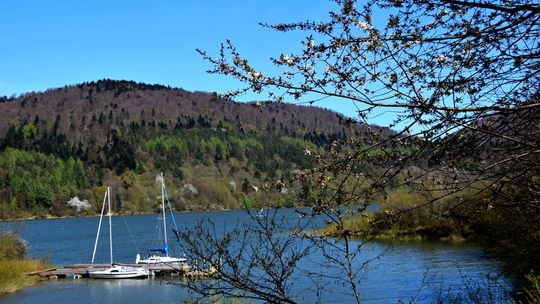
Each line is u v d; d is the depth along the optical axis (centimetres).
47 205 12588
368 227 376
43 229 9088
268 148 16138
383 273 2133
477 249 2766
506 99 317
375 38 300
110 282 3009
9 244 3559
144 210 12788
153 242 6003
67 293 2653
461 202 374
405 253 2798
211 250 482
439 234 3155
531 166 319
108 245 5856
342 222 376
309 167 348
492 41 298
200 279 486
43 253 5072
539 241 544
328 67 310
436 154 321
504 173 320
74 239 6856
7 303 2395
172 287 2583
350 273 485
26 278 3003
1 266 2836
